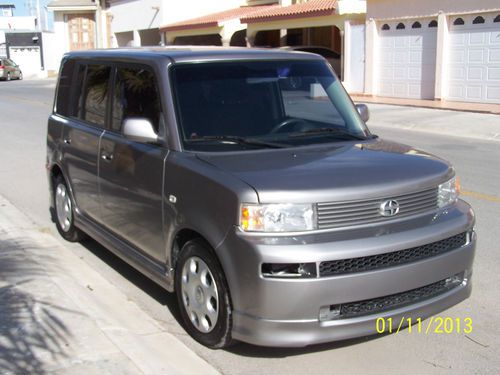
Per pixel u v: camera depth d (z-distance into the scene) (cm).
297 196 379
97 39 4494
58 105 682
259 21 2798
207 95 480
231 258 385
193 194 418
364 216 392
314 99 523
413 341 444
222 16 3141
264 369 406
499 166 1098
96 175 566
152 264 485
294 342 374
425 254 406
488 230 705
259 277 372
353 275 375
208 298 416
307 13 2500
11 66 4550
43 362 379
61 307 461
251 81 500
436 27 2067
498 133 1483
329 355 424
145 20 3744
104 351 396
